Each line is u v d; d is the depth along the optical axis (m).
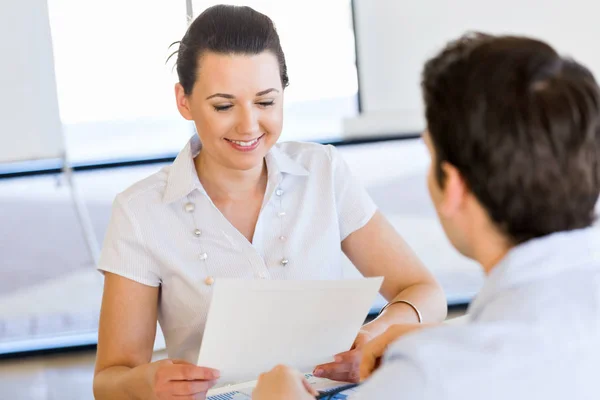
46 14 4.40
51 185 6.14
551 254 0.75
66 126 4.96
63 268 5.25
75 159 5.11
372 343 1.13
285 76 1.54
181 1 4.96
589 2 4.54
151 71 5.07
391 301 1.68
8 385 3.60
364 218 1.71
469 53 0.79
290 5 5.02
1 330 4.30
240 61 1.45
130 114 5.12
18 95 4.47
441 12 4.62
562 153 0.75
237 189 1.60
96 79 5.02
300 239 1.63
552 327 0.72
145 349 1.55
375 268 1.73
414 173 6.11
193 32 1.48
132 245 1.54
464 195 0.82
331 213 1.67
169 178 1.57
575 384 0.70
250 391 1.42
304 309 1.30
